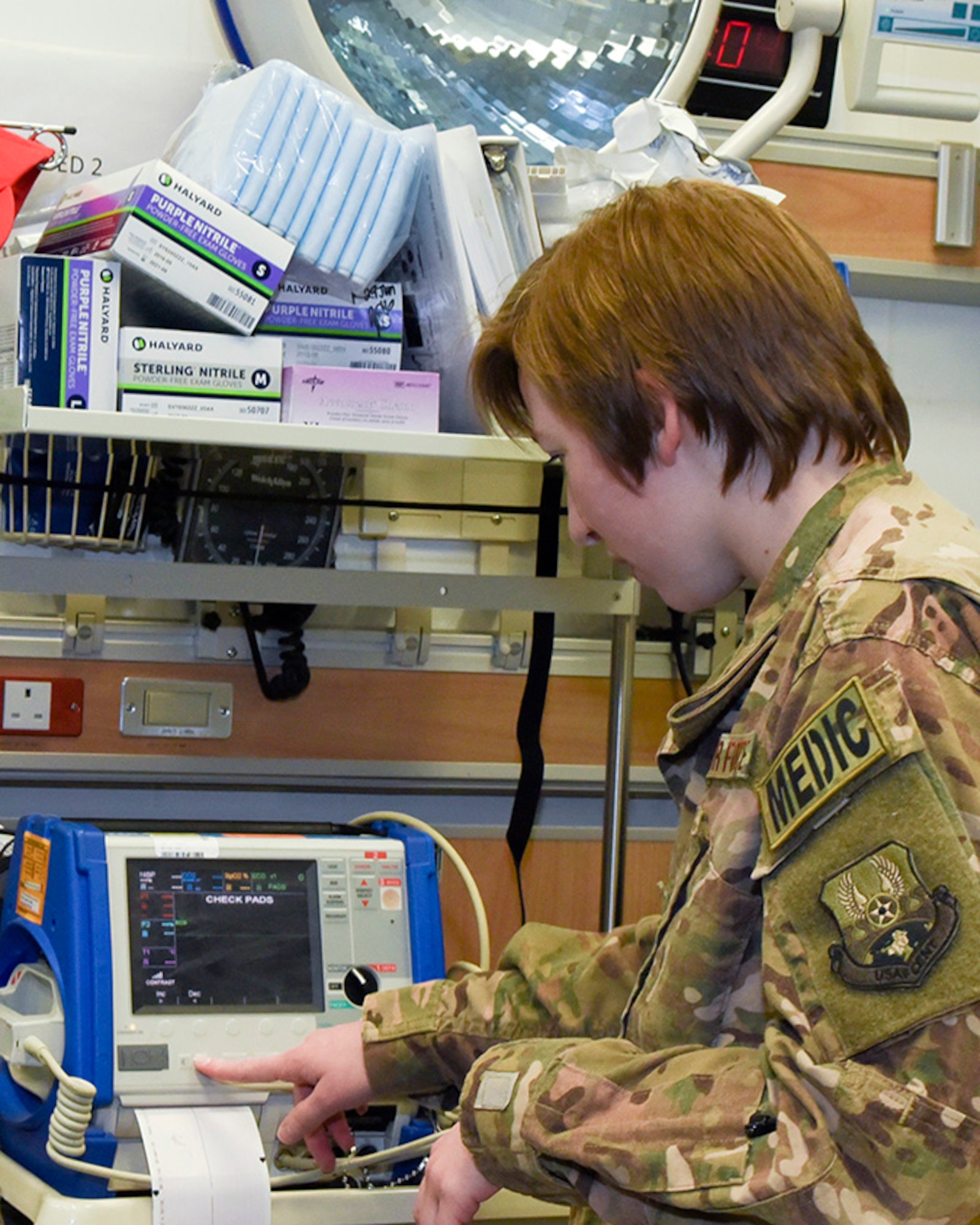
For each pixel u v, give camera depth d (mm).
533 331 898
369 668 1842
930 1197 685
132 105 1509
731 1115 763
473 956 1896
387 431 1236
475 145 1345
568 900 1941
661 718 1966
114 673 1750
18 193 1280
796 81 1881
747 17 2008
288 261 1228
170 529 1643
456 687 1877
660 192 900
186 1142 1059
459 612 1883
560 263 908
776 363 811
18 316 1177
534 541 1854
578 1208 974
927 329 2227
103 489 1556
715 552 902
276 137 1235
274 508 1670
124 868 1151
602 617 1956
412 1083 1107
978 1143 677
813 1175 710
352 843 1255
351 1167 1142
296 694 1806
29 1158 1141
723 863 824
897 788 702
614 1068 842
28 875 1207
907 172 2047
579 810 1958
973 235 2064
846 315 838
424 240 1357
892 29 1893
